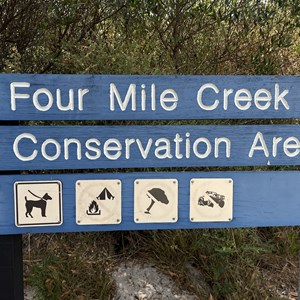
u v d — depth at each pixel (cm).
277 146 222
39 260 287
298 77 220
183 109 216
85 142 212
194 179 220
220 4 383
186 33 390
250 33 399
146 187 217
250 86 218
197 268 296
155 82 213
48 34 356
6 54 342
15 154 208
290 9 381
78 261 281
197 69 383
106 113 212
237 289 282
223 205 223
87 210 214
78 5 345
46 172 280
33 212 211
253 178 223
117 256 299
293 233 323
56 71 348
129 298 277
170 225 221
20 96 206
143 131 215
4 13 334
